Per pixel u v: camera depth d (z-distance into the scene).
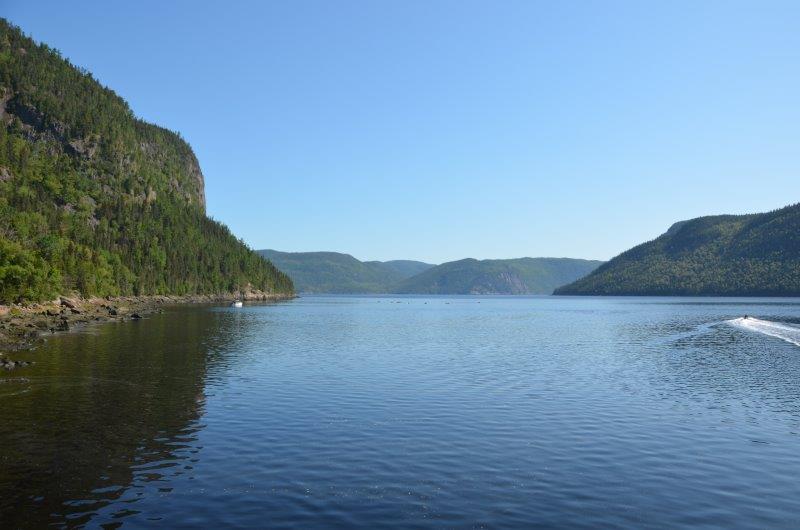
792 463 22.59
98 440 24.77
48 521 16.38
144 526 16.06
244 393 35.88
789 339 77.12
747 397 35.97
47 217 196.88
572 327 103.81
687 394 36.94
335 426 27.69
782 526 16.58
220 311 151.00
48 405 31.67
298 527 16.06
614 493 19.09
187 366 47.25
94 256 170.00
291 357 54.56
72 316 102.19
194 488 19.09
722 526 16.55
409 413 30.72
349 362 51.53
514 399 34.84
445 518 16.81
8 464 21.45
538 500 18.38
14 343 60.19
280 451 23.42
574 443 25.19
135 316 107.12
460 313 176.75
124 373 43.16
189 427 27.17
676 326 103.94
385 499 18.28
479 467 21.67
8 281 105.56
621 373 46.06
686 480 20.50
